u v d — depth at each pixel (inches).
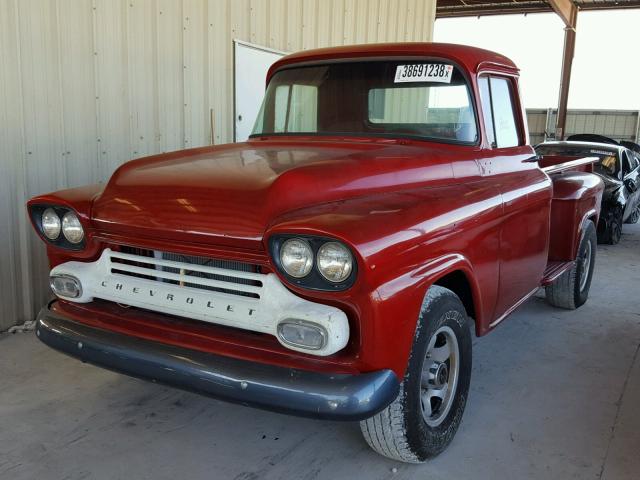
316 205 90.6
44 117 167.8
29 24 161.0
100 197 103.9
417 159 111.3
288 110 140.7
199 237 89.9
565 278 193.2
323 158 105.8
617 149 385.4
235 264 92.7
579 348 167.3
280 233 80.8
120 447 110.5
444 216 98.4
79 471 102.8
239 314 87.7
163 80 202.5
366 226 81.4
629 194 375.2
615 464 109.3
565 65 758.5
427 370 103.0
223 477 102.4
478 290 113.2
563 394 137.8
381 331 82.7
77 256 105.7
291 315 82.1
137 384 135.6
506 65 139.3
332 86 134.6
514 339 172.9
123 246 102.0
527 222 136.6
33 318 172.6
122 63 188.1
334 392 81.0
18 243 166.2
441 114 125.6
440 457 109.8
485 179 126.3
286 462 107.2
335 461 107.8
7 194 161.5
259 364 85.4
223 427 118.5
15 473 101.5
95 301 106.0
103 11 180.1
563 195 177.2
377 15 304.0
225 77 226.4
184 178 98.2
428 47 129.0
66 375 139.2
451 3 753.0
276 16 245.8
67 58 171.8
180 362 88.7
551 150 394.0
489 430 120.2
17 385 133.4
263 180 91.8
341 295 80.5
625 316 197.6
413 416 96.8
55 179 172.9
